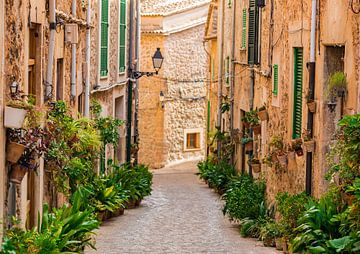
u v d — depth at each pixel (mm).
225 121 27797
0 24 8945
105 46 20891
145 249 14125
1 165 9102
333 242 9633
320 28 12328
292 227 12625
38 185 11969
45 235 9797
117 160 23297
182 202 22406
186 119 39094
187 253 13742
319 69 12328
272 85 16672
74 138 13570
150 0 37875
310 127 12695
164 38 37125
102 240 15062
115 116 24875
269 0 17547
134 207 20812
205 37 33688
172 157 38656
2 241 8914
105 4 20719
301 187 13375
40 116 9688
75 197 12359
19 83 10219
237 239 15367
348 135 9297
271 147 16156
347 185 9656
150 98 37531
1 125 9078
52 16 12781
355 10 10508
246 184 17953
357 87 10438
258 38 19438
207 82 35500
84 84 17734
